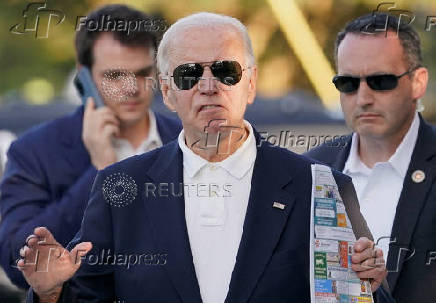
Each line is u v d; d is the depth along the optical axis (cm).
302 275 761
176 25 795
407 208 935
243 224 774
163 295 763
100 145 991
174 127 1033
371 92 955
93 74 1005
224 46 784
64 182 991
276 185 780
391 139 966
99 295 794
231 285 752
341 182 791
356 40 959
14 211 977
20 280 970
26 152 992
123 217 788
